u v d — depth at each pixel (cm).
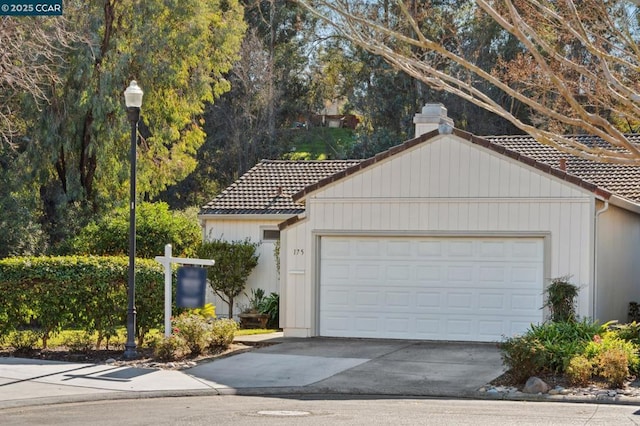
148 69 3056
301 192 2047
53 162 3058
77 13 2953
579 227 1859
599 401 1292
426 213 1966
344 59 4150
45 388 1327
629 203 2006
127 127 3023
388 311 1994
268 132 4669
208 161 4662
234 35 3344
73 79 3006
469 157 1938
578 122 1259
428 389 1376
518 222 1900
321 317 2038
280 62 4612
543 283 1883
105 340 1828
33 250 2845
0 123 2995
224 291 2591
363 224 2008
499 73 1819
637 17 1597
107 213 3120
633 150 1260
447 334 1950
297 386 1391
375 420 1087
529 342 1439
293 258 2056
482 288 1933
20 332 1716
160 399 1292
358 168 2005
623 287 2095
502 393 1336
